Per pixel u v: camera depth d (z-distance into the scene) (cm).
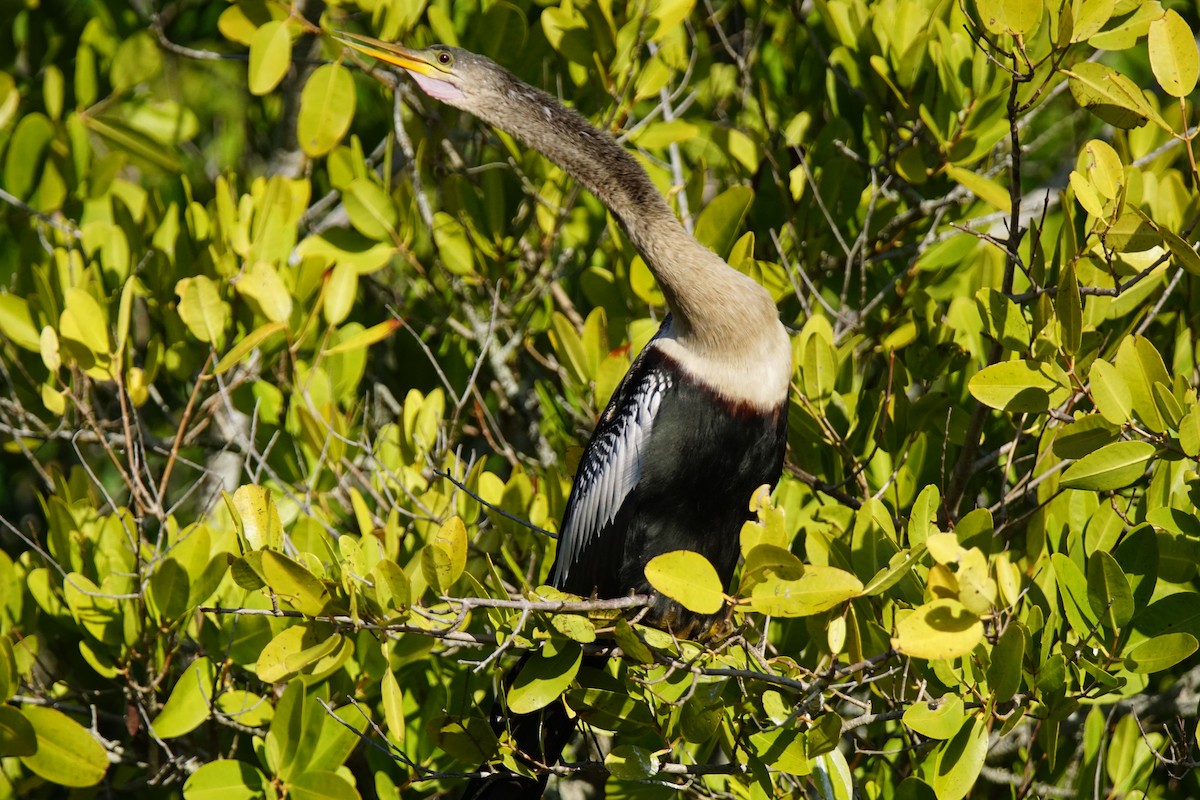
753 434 835
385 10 1098
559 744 827
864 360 1041
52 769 848
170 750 955
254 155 1534
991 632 715
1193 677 941
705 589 602
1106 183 698
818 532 757
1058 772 916
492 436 1196
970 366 949
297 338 1044
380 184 1153
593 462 877
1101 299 860
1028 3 681
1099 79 690
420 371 1214
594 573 873
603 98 1098
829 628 645
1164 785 969
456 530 632
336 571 703
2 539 1440
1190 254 668
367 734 862
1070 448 709
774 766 665
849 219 1037
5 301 1077
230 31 1035
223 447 1062
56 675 1048
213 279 1085
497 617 689
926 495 725
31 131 1178
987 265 964
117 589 917
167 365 1085
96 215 1211
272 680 616
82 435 1064
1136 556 705
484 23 1101
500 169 1142
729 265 868
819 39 1160
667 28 1059
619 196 865
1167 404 682
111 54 1309
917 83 1020
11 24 1302
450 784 877
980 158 1048
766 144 1083
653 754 690
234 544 900
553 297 1156
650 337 1012
